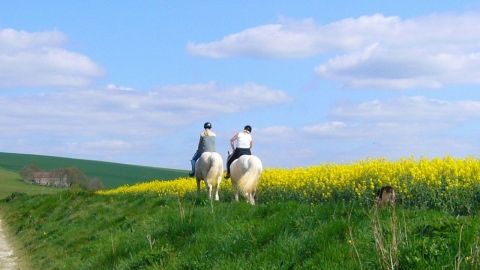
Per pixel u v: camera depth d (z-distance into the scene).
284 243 9.04
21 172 105.50
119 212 20.39
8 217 33.53
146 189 41.53
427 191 17.08
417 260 6.73
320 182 21.64
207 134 21.95
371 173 20.39
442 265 6.60
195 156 22.14
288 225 9.93
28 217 29.47
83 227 20.41
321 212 10.02
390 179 19.34
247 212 12.37
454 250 7.00
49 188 98.50
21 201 40.59
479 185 16.33
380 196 11.19
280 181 23.75
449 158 19.84
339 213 9.84
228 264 9.10
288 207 11.32
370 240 7.93
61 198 30.38
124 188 47.91
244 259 9.20
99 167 123.69
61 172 103.12
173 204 17.78
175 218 13.12
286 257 8.53
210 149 21.86
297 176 23.64
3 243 24.36
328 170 23.52
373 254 7.45
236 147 19.61
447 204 16.39
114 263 12.42
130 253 12.13
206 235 11.18
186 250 10.94
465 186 16.55
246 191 18.00
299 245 8.73
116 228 17.59
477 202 15.96
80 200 28.28
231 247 9.92
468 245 6.87
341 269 7.34
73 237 19.14
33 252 19.78
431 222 8.01
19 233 26.48
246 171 18.14
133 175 117.00
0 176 107.06
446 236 7.48
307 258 8.34
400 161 21.66
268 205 12.06
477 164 18.41
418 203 17.14
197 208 13.94
